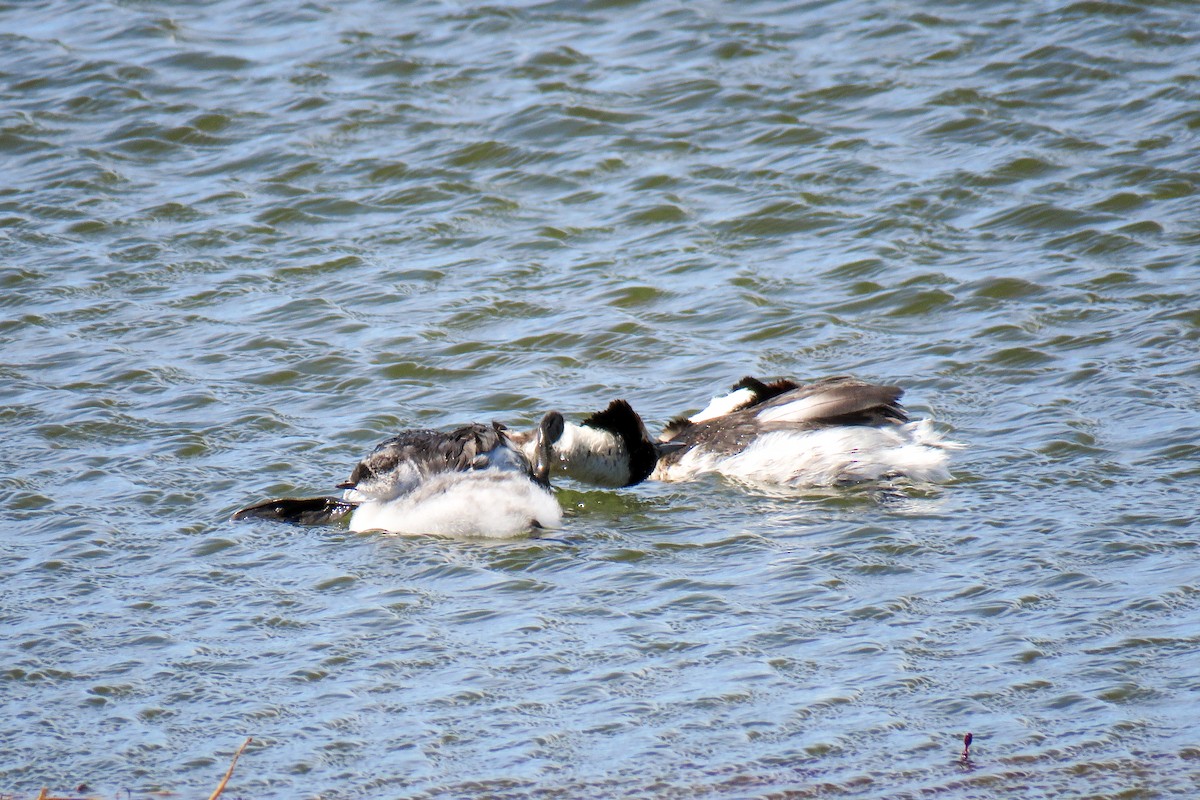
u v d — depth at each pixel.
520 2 28.03
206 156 22.80
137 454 14.19
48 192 21.45
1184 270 18.08
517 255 19.58
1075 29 25.61
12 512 12.91
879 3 27.19
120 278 18.88
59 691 9.97
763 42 25.97
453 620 10.95
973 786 8.86
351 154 22.67
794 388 15.15
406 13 27.92
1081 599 11.03
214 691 9.98
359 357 16.64
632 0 27.78
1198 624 10.55
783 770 9.03
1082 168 21.12
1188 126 22.14
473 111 23.92
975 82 24.05
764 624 10.81
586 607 11.13
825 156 22.00
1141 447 13.82
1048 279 18.16
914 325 17.34
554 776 8.99
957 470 13.70
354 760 9.18
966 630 10.66
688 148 22.50
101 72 25.44
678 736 9.40
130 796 8.77
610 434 14.10
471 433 12.87
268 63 25.91
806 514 13.08
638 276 18.83
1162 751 9.17
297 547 12.28
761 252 19.47
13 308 17.94
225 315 17.84
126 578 11.69
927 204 20.44
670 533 12.69
